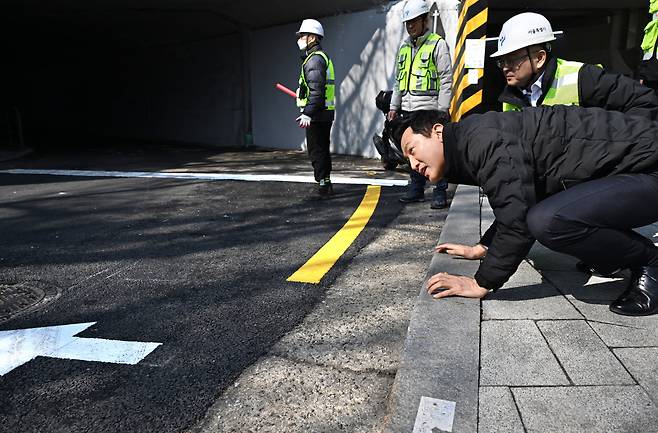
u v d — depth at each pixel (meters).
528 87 2.65
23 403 1.79
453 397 1.60
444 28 7.32
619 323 2.07
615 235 2.06
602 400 1.58
